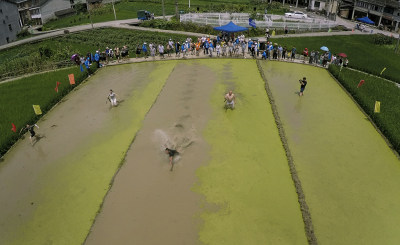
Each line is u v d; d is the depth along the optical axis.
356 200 15.93
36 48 48.59
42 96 27.52
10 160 19.62
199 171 17.81
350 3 68.94
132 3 85.06
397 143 19.98
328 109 25.41
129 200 15.84
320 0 72.88
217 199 15.80
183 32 52.97
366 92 28.45
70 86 29.44
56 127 23.08
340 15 71.12
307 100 26.92
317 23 54.78
